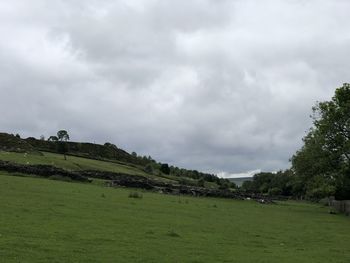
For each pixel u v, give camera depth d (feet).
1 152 371.56
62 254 67.87
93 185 248.93
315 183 263.90
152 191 270.46
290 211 225.35
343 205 238.68
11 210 109.40
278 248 93.97
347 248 101.71
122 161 630.33
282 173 613.52
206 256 76.79
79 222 101.86
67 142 613.11
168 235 96.07
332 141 265.75
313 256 86.79
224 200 270.87
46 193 161.48
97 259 66.74
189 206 179.01
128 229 99.09
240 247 90.48
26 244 72.38
